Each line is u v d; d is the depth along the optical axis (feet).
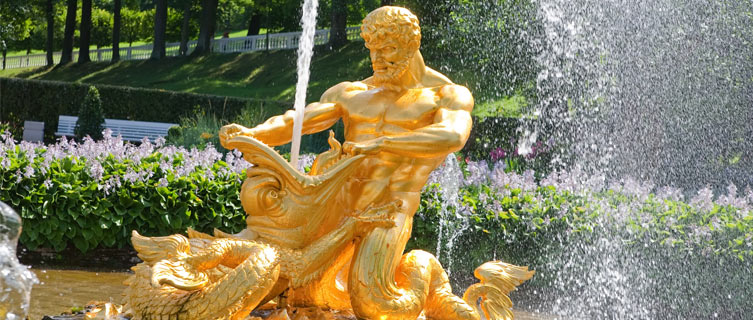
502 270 9.03
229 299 7.09
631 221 21.54
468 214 21.65
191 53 123.44
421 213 21.52
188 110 76.59
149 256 7.34
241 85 106.42
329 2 109.09
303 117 8.91
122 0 167.94
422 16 58.03
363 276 7.97
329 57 100.48
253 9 135.95
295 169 7.91
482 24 53.21
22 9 115.96
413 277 8.37
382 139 7.97
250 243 7.66
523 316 18.17
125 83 115.85
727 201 22.41
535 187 23.08
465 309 8.46
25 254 20.83
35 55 140.26
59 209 20.22
